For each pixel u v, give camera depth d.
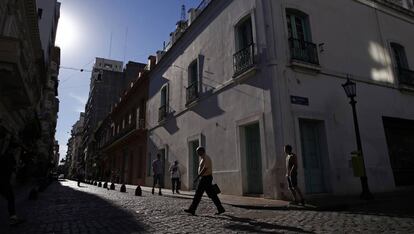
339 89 11.53
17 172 18.39
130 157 28.59
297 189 7.99
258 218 6.26
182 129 16.84
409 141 13.45
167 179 18.28
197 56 15.78
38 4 28.41
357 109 11.84
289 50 10.65
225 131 12.59
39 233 4.89
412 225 5.11
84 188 20.06
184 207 8.30
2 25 11.59
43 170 27.08
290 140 9.64
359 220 5.75
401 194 10.18
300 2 11.59
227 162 12.22
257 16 11.25
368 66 12.95
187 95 16.44
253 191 11.03
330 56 11.73
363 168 9.09
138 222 5.84
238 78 11.77
